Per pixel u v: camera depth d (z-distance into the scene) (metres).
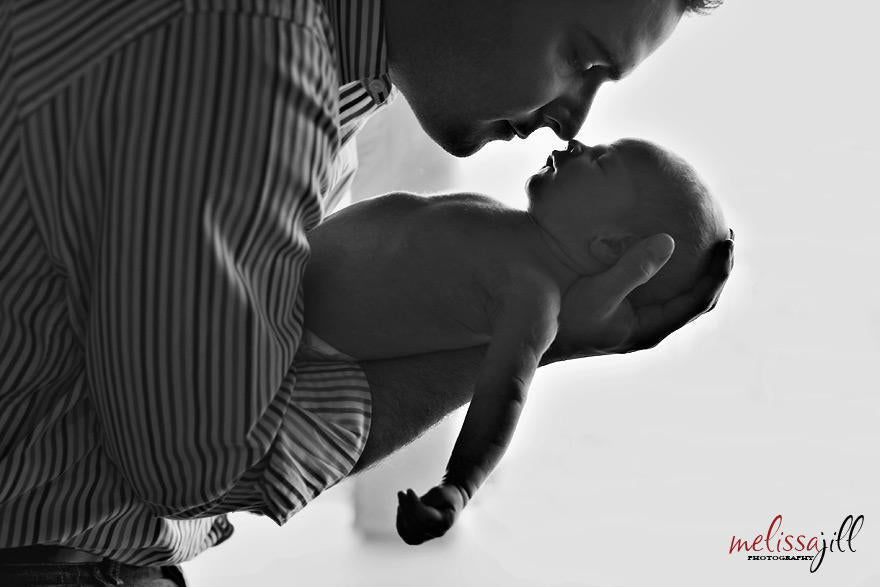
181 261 0.93
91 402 1.05
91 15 0.94
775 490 3.14
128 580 1.19
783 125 3.08
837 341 3.11
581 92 1.17
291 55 0.96
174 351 0.95
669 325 1.26
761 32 3.06
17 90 0.94
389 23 1.11
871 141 3.05
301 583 3.09
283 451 1.09
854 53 3.03
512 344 1.14
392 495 3.35
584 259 1.22
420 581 3.13
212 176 0.93
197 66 0.93
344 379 1.17
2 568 1.07
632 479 3.25
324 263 1.26
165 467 0.99
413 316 1.22
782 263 3.12
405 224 1.26
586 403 3.27
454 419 3.21
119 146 0.93
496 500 3.30
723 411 3.18
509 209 1.27
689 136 3.11
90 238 0.96
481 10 1.08
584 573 3.13
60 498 1.05
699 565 3.08
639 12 1.09
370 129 3.05
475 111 1.16
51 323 1.01
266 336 0.99
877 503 3.06
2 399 1.01
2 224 0.96
